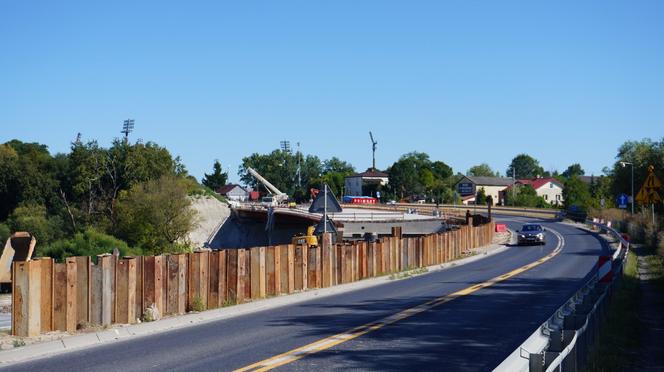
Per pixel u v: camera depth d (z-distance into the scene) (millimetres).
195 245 76062
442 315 15938
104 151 81875
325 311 17031
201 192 93125
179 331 14086
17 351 11375
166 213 69875
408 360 10867
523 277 26531
